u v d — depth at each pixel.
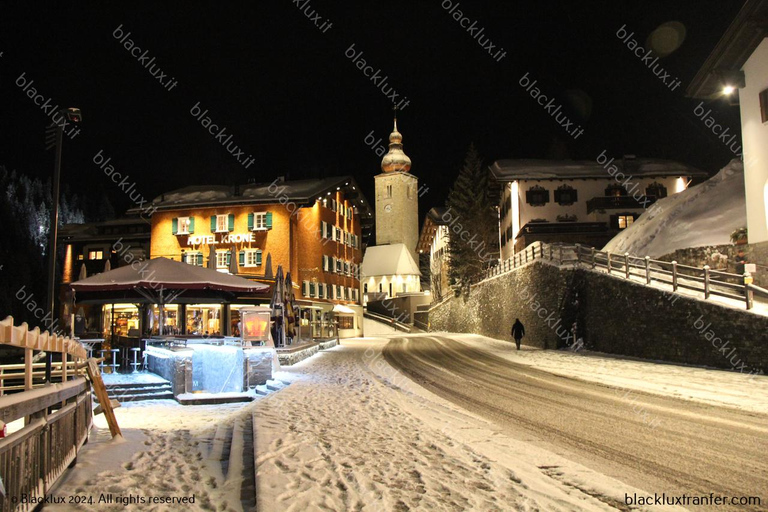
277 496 5.72
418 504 5.56
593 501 5.79
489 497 5.80
